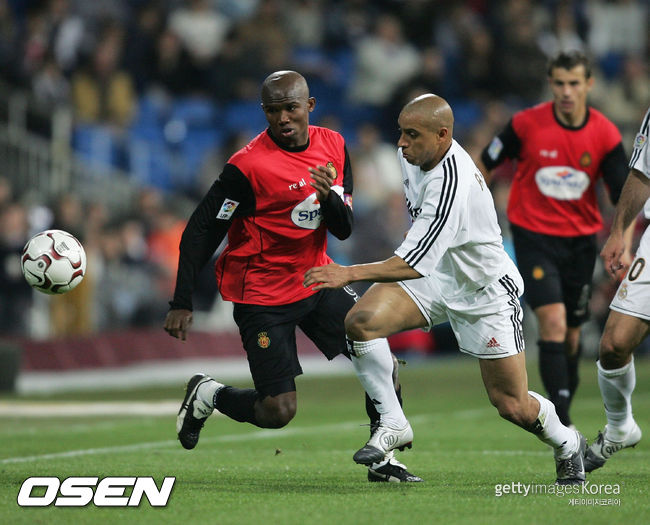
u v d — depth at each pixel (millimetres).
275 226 20578
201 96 75625
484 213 19078
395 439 20250
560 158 28438
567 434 20094
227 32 77062
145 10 76188
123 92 71562
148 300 59344
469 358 70125
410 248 18547
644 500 18531
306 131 20469
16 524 16375
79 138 66812
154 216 62844
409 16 80562
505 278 19531
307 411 38438
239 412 21016
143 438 29781
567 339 29938
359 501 18375
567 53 28328
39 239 21750
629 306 20516
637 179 21703
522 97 76688
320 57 80812
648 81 79375
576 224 28641
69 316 54812
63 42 70000
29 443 28484
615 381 21078
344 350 21219
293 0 81188
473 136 70062
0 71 65500
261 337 20656
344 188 21031
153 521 16484
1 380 45531
